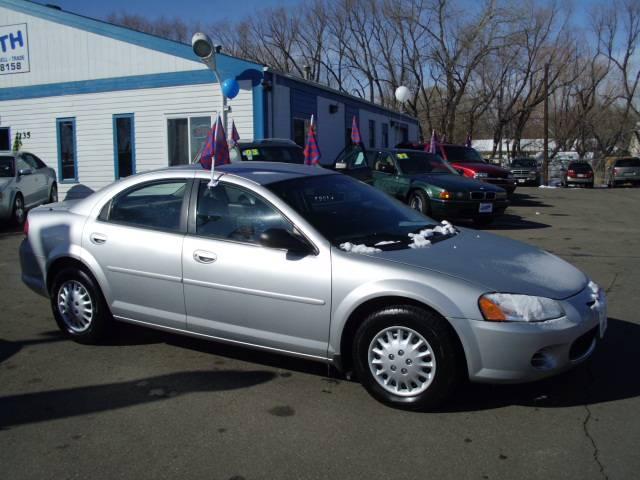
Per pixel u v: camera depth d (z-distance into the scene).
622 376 4.29
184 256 4.44
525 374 3.59
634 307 6.02
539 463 3.18
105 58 16.92
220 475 3.13
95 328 5.00
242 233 4.31
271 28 47.91
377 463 3.21
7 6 17.80
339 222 4.34
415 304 3.72
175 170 4.79
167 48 16.16
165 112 16.42
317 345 4.03
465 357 3.64
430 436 3.49
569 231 11.62
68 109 17.59
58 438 3.55
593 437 3.44
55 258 5.07
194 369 4.58
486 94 45.97
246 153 11.59
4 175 12.67
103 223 4.91
